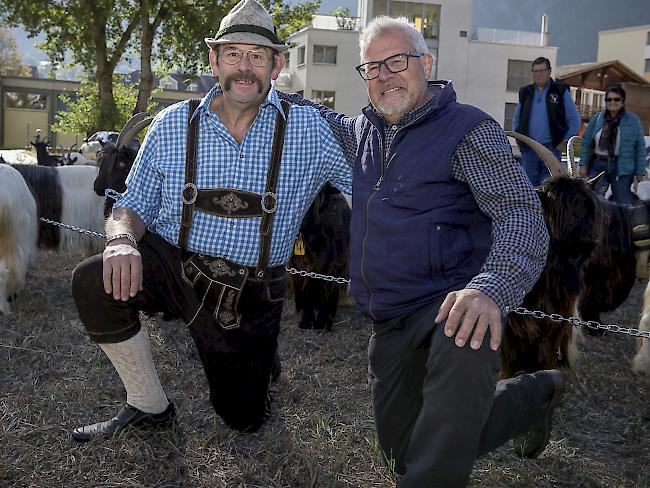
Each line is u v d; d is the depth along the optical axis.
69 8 23.53
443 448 2.33
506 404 2.88
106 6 23.08
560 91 7.74
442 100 2.72
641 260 6.21
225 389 3.46
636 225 6.05
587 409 4.17
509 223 2.49
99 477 3.11
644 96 39.22
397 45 2.74
